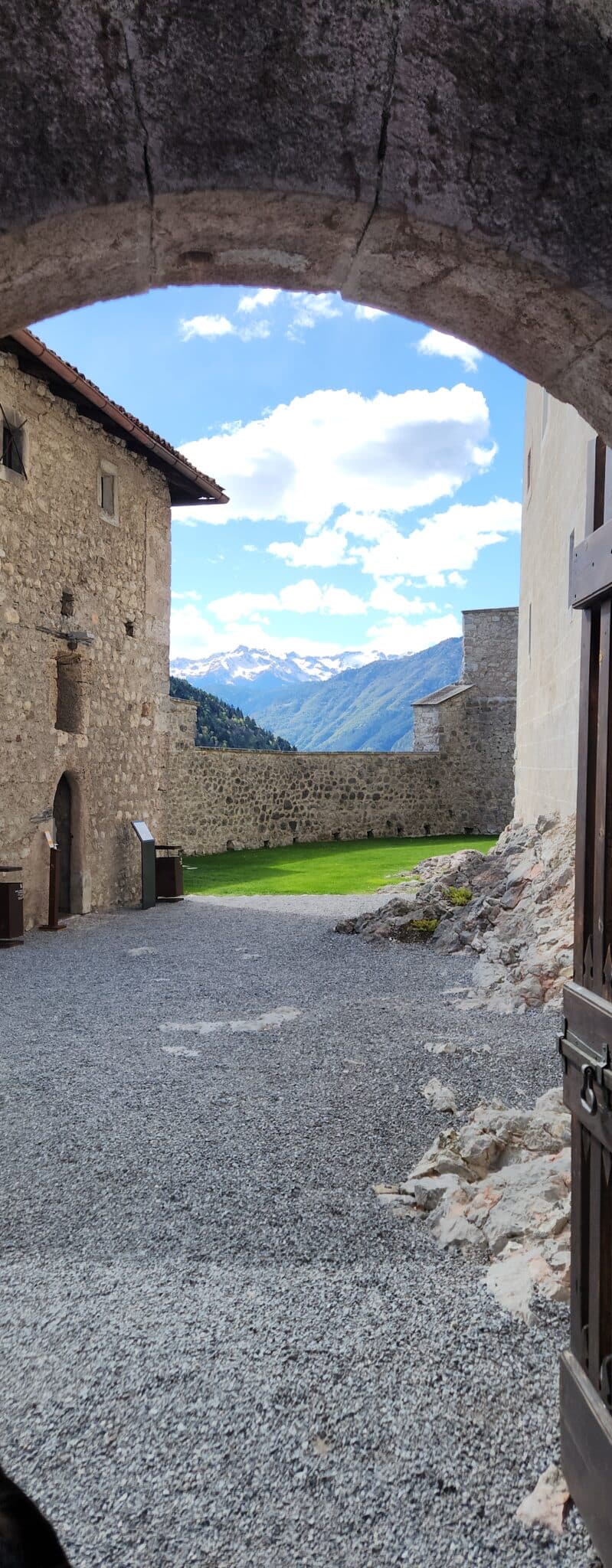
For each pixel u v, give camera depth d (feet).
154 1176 10.07
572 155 4.02
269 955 23.27
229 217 4.06
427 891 26.18
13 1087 13.12
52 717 28.84
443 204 3.98
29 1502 2.67
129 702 34.71
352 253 4.37
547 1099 11.17
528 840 26.00
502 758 67.92
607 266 4.06
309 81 3.86
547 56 4.00
